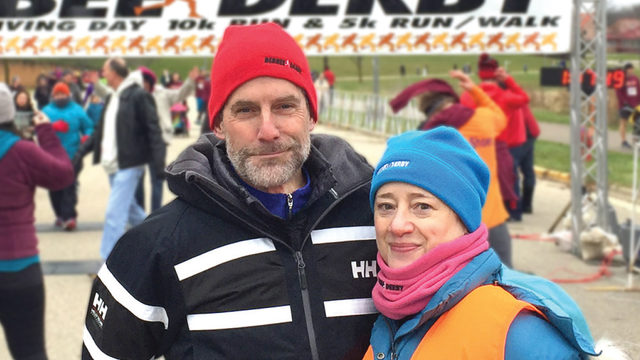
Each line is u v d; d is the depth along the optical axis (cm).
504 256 489
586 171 740
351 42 676
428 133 182
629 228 686
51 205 950
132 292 192
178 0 676
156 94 881
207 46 682
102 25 677
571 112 731
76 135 866
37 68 4069
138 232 194
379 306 178
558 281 638
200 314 187
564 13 680
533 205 1001
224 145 212
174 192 196
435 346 166
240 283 186
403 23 673
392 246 179
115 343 196
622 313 538
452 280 169
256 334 184
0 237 349
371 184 197
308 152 197
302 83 192
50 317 547
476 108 522
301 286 189
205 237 189
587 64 716
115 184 645
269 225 189
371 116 2023
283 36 194
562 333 160
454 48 677
